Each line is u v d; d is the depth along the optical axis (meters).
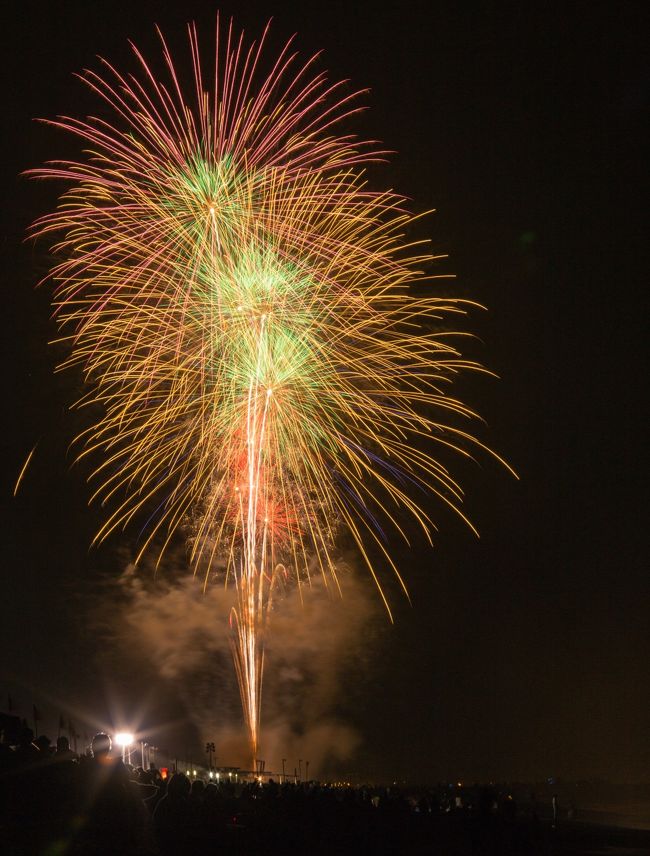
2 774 23.09
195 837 31.06
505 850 39.34
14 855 21.30
